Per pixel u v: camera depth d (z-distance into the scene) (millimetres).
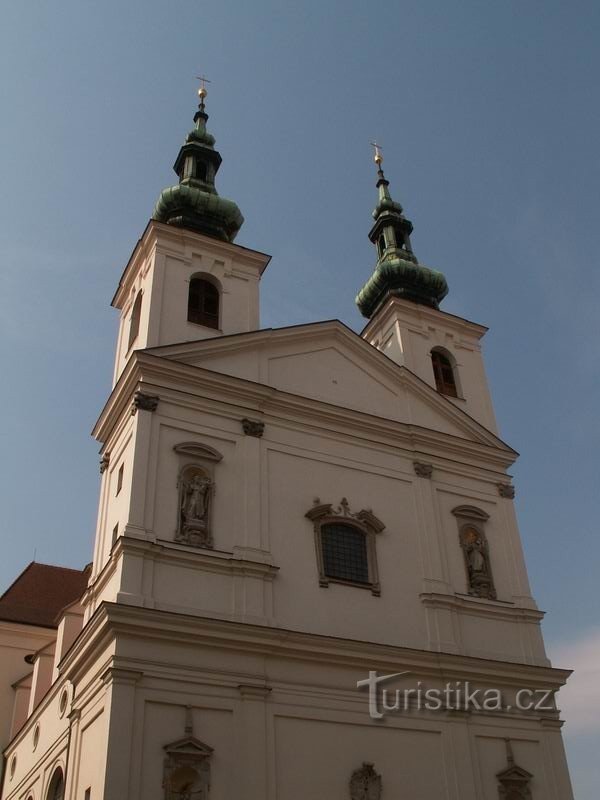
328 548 27828
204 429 27719
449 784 25188
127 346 32969
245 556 25625
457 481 32281
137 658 22344
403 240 45062
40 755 29156
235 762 22297
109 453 29297
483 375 38031
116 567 24359
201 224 35906
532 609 30375
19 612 43375
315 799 22953
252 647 24062
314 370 31875
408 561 28984
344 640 25438
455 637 28156
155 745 21531
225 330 31641
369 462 30469
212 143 41406
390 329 38031
